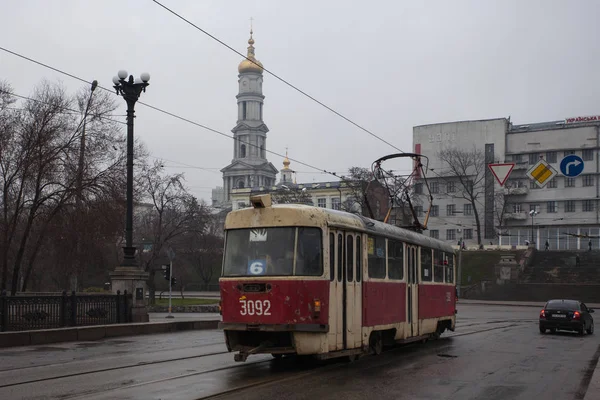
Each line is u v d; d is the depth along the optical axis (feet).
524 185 299.38
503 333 83.66
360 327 47.37
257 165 421.59
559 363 51.37
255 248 43.32
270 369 43.37
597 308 170.19
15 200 107.34
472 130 309.01
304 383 37.63
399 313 55.42
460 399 33.91
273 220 43.34
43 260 128.67
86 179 102.53
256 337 42.96
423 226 70.49
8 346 58.59
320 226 43.32
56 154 101.04
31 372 41.09
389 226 55.47
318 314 41.81
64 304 69.15
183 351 54.60
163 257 204.54
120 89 84.02
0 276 125.39
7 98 102.27
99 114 105.81
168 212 178.29
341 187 344.69
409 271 59.16
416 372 43.47
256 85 437.58
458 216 309.42
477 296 209.97
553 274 221.66
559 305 87.25
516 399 34.50
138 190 142.00
